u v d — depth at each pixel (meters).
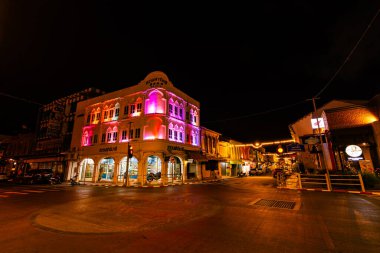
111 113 28.11
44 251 4.31
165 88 25.09
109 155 25.58
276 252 4.03
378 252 3.97
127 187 19.33
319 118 20.64
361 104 18.19
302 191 13.48
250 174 42.59
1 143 44.75
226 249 4.21
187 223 6.23
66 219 6.94
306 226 5.67
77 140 30.31
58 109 34.84
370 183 13.10
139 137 24.19
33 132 39.72
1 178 28.95
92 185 21.78
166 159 23.02
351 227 5.54
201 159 26.55
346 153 17.47
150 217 7.04
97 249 4.37
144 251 4.21
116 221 6.58
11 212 8.33
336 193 12.28
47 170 25.66
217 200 10.52
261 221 6.28
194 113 31.70
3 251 4.33
